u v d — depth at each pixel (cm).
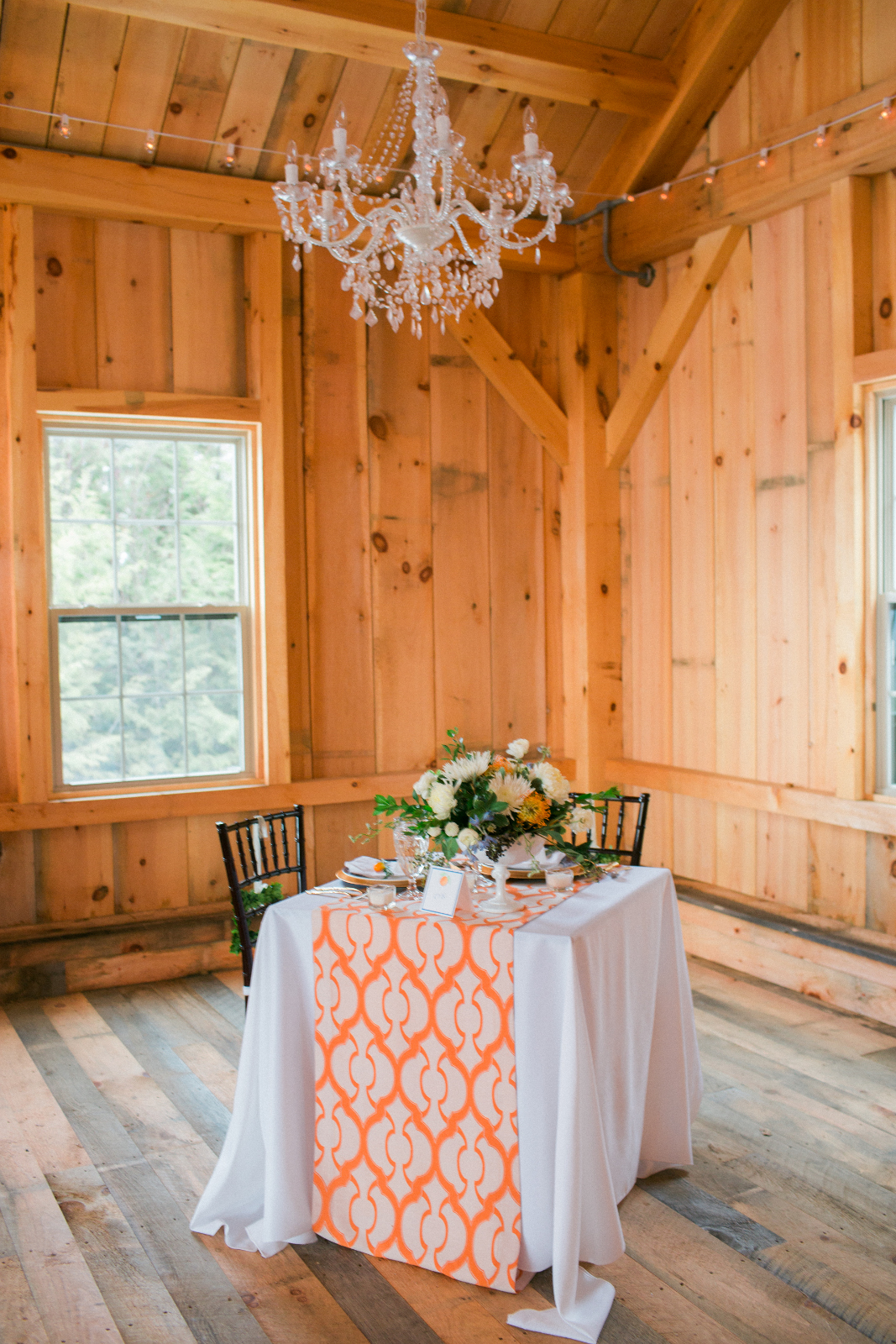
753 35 466
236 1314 252
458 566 572
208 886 521
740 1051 400
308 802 528
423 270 317
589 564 579
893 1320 245
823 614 466
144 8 397
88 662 500
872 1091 365
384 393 550
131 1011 453
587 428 577
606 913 278
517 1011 257
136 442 507
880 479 442
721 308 513
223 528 526
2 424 468
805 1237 278
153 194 478
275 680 521
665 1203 296
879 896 448
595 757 583
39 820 475
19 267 463
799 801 470
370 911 277
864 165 424
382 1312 252
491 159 530
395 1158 272
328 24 416
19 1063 398
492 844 299
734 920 491
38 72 437
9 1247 280
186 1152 331
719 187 486
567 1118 249
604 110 521
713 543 526
